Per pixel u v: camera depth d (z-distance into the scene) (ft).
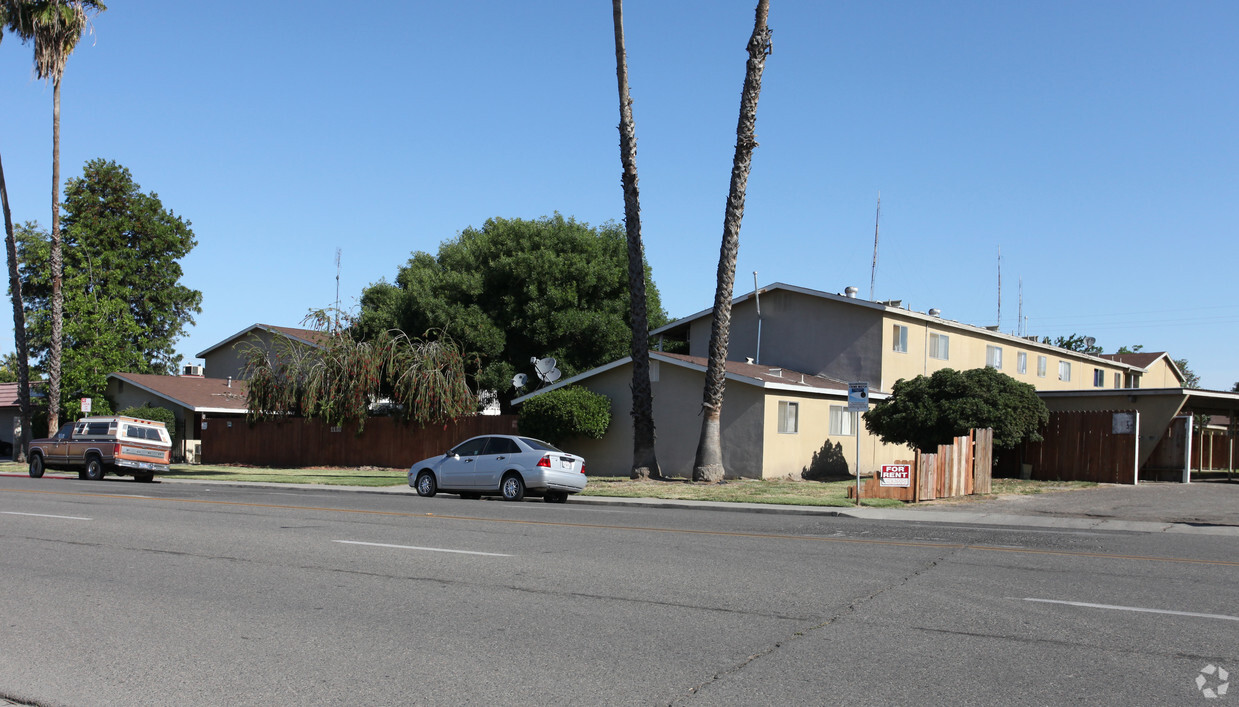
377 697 19.67
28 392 133.08
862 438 106.63
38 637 24.75
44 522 49.55
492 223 153.79
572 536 44.75
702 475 84.74
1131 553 40.65
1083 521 57.11
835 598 29.50
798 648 23.34
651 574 33.73
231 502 64.18
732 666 21.76
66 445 95.45
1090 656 22.56
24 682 20.93
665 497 71.77
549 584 31.78
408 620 26.45
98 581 32.40
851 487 70.18
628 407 100.07
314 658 22.62
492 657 22.62
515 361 138.62
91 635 24.90
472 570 34.47
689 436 95.55
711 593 30.25
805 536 46.01
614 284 141.18
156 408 139.54
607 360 137.49
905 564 36.50
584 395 98.17
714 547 41.16
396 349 110.32
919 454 68.64
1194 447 119.65
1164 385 176.86
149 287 192.03
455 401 107.65
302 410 108.06
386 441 116.06
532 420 99.04
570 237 139.85
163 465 95.66
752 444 91.61
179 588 31.14
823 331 114.42
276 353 115.24
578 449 103.09
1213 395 93.35
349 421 110.83
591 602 28.84
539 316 134.41
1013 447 94.89
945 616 26.91
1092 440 90.99
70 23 115.65
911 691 19.85
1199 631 25.09
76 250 172.96
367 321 137.59
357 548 39.99
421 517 53.67
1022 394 89.97
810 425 98.48
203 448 131.03
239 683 20.71
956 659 22.31
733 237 83.61
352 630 25.32
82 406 110.22
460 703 19.24
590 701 19.30
